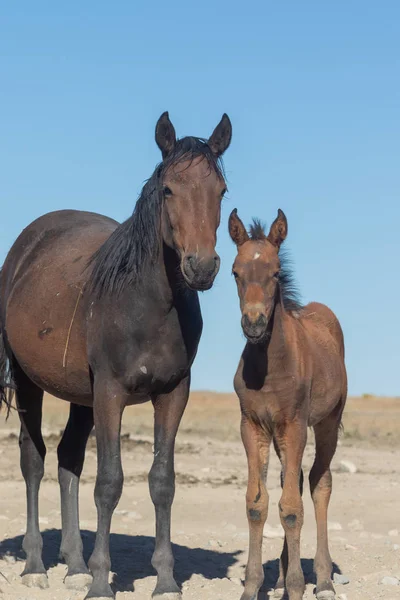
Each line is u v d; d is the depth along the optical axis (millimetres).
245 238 10164
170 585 10461
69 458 12062
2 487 19266
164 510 10727
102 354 10578
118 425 10555
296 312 10984
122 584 11328
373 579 11570
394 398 79375
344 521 16750
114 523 15812
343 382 11695
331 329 12227
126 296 10430
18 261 13094
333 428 11555
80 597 10719
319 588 10562
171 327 10484
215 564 12695
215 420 45250
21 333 12078
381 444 32875
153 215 10406
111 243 10906
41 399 12680
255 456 10141
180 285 10414
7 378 12797
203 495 19172
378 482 21828
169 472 10766
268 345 9977
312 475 11453
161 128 10539
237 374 10352
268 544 14133
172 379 10680
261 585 10516
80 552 11672
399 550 13469
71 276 11625
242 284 9766
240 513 17219
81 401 11781
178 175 9992
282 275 10625
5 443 27203
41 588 11211
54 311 11562
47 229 13133
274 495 19562
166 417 10836
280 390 10000
